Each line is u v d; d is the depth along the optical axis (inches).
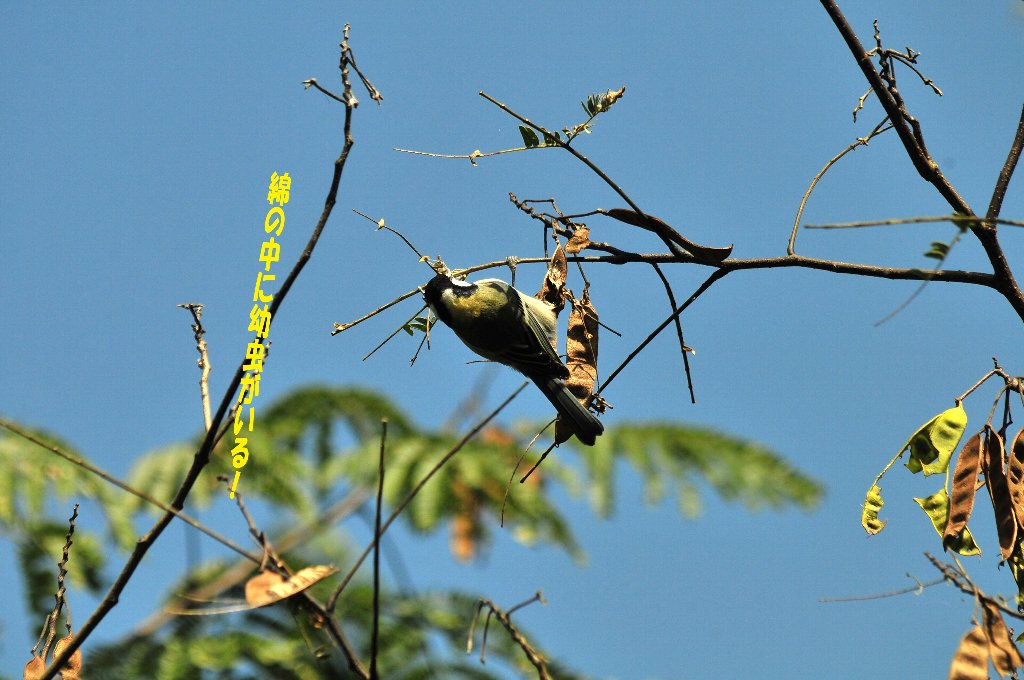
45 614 488.4
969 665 292.7
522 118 345.4
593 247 383.2
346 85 327.6
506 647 502.3
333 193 331.9
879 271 345.1
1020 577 325.1
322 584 512.4
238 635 478.3
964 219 275.9
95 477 551.8
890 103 347.3
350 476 603.8
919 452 346.0
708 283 358.9
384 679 486.3
